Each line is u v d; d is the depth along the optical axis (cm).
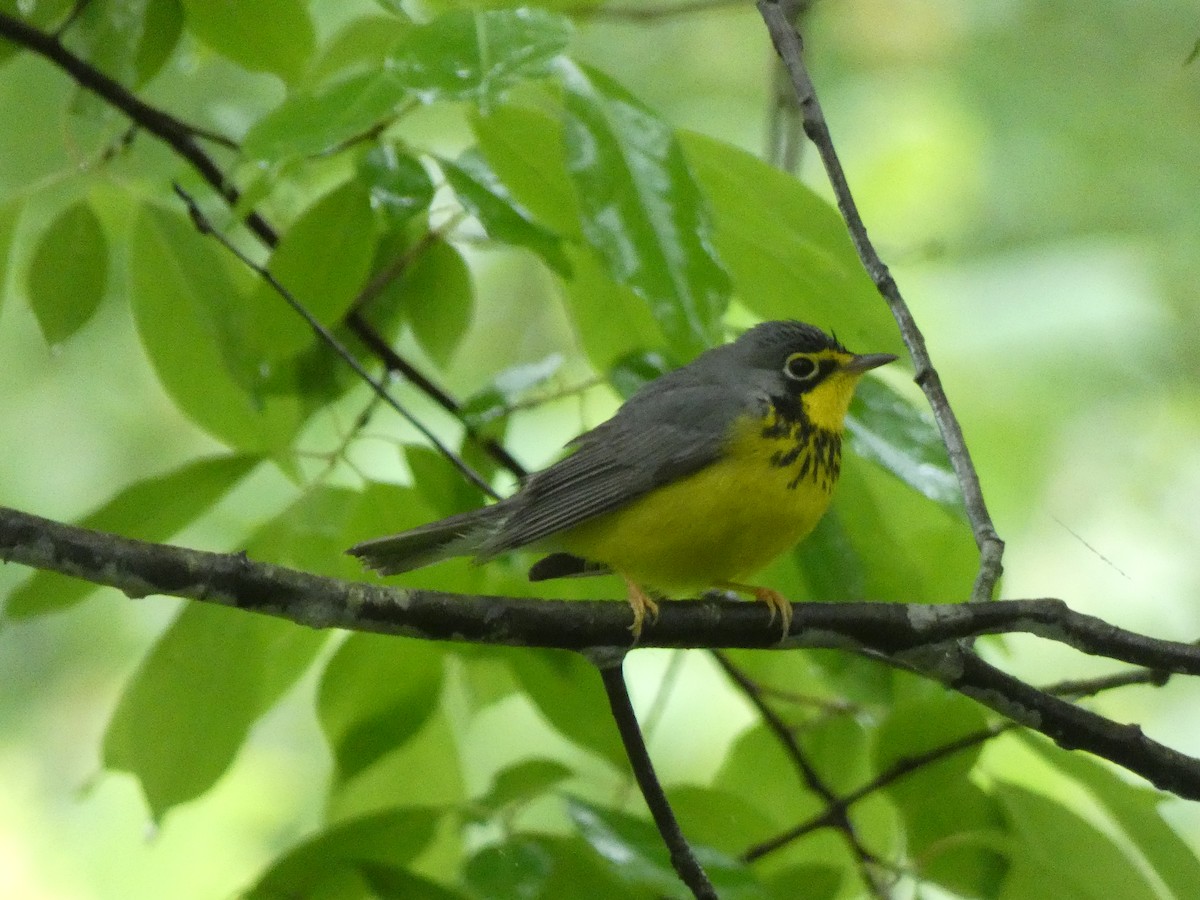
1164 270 1797
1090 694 981
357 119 830
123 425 1764
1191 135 1872
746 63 1969
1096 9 1923
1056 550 1658
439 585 1056
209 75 1658
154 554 807
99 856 1582
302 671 1054
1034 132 1880
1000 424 1677
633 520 1010
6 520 786
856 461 1116
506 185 970
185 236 1118
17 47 1132
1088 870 970
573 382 1605
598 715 1061
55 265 1080
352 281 1032
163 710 977
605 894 899
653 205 841
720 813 1049
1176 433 1691
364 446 1633
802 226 1005
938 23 1944
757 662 1191
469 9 847
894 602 955
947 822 998
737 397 1013
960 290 1753
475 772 1582
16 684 1692
